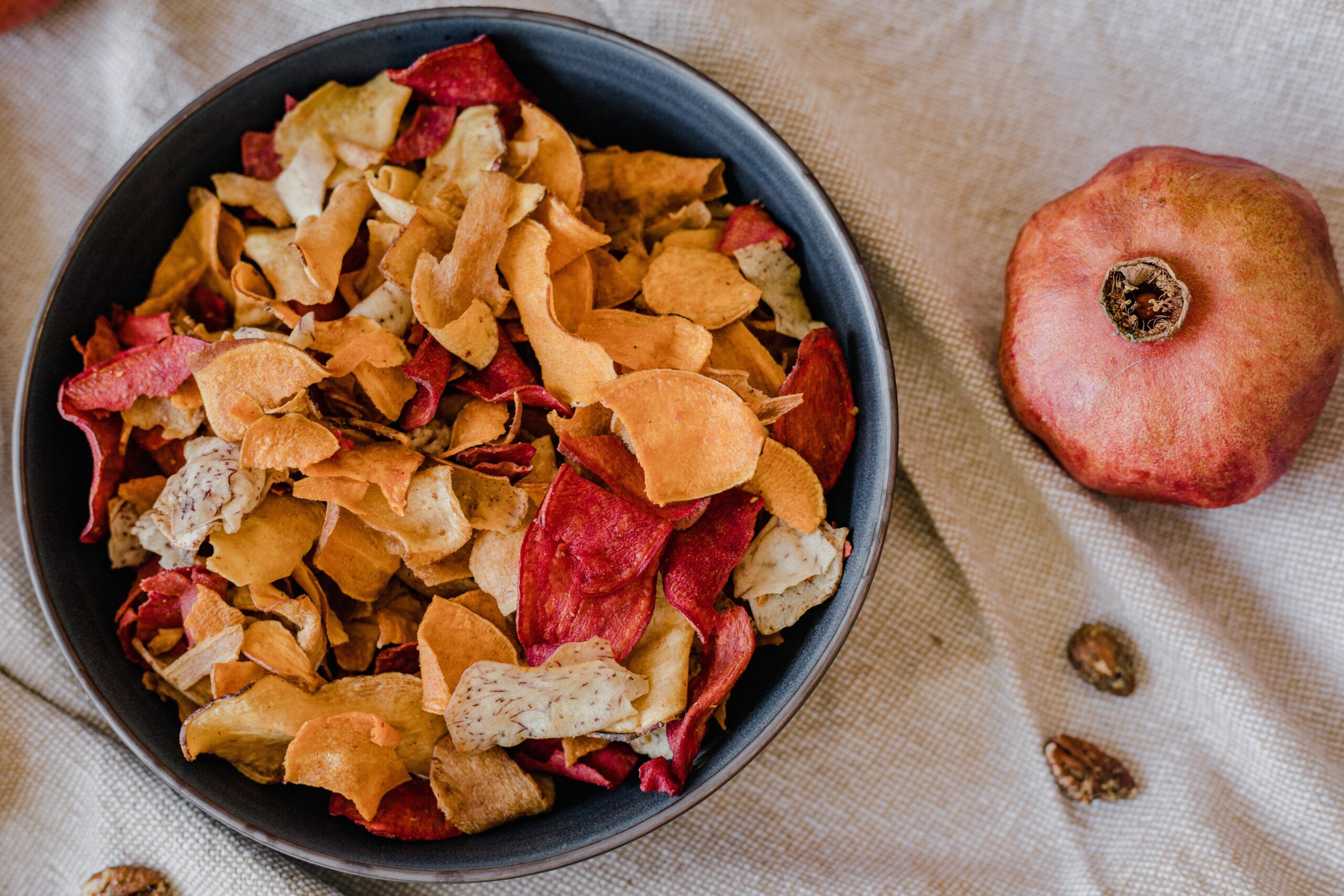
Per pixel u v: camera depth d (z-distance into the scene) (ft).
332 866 1.71
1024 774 1.94
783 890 1.88
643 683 1.70
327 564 1.72
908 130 2.00
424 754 1.74
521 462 1.74
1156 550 1.95
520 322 1.77
